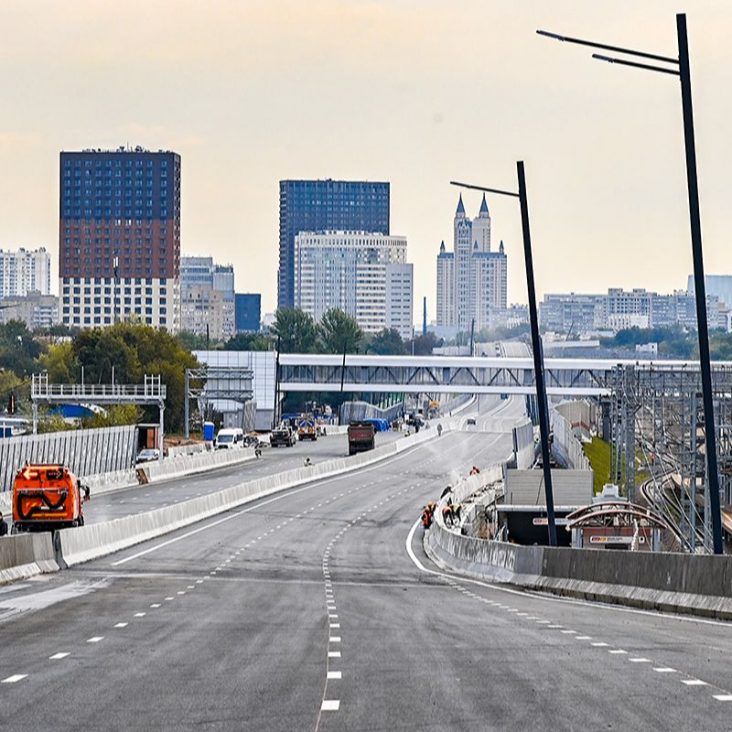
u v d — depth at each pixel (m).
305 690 54.50
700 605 97.56
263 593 124.38
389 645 72.94
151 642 75.44
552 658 65.25
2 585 130.88
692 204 106.50
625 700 50.41
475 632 81.50
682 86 106.44
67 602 108.12
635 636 77.94
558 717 46.75
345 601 114.38
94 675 60.19
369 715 47.78
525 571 145.88
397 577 159.88
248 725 46.16
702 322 107.62
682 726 44.41
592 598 120.00
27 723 47.22
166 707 50.50
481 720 46.38
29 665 64.12
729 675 57.47
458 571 174.88
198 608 103.62
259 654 68.69
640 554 111.81
